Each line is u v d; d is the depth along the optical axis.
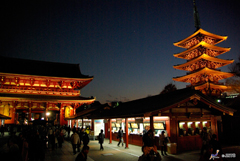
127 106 28.83
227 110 20.17
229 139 26.17
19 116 53.44
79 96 58.84
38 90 54.06
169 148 18.14
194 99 19.08
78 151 21.06
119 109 29.39
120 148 23.06
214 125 21.73
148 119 22.50
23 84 54.56
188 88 20.12
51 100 52.06
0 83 52.28
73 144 19.78
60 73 60.88
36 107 53.56
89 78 58.00
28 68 59.16
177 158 16.41
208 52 63.09
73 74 61.81
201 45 60.28
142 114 17.36
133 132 26.56
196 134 21.09
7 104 49.75
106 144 27.22
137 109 21.62
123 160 16.91
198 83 62.25
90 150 22.19
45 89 55.88
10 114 49.56
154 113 17.50
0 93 49.47
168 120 19.31
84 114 39.56
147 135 12.09
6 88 50.84
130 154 19.27
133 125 25.88
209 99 19.41
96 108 39.44
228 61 61.78
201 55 58.38
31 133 14.77
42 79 55.50
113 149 22.56
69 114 57.62
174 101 18.08
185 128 20.67
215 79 62.41
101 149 22.42
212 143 11.26
